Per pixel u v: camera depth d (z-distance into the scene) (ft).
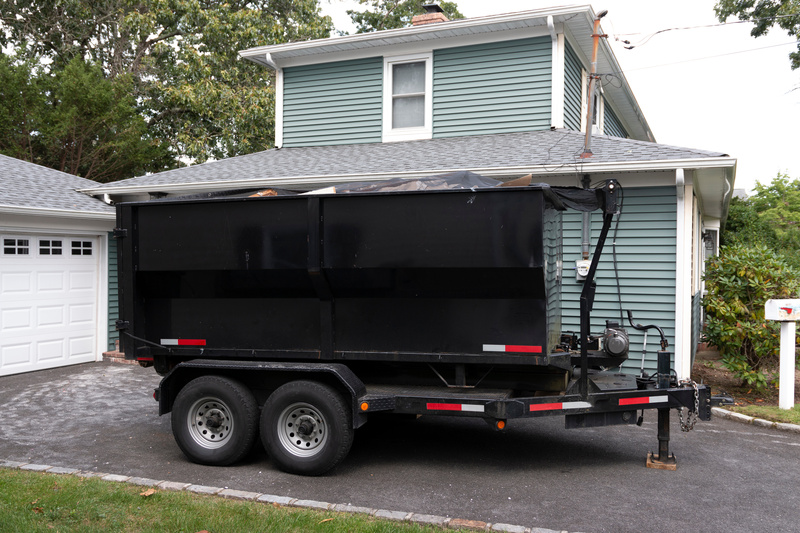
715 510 15.79
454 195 17.39
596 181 30.45
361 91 43.50
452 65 40.93
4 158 44.50
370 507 15.87
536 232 16.74
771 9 67.36
